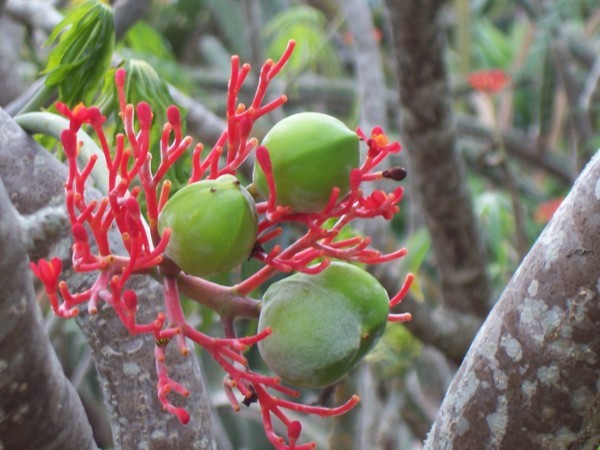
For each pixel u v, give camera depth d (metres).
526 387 0.46
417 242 1.06
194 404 0.55
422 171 0.98
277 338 0.45
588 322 0.45
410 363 1.07
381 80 1.10
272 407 0.45
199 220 0.44
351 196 0.44
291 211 0.45
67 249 0.55
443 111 0.95
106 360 0.55
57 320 1.11
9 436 0.48
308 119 0.45
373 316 0.46
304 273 0.45
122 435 0.55
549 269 0.46
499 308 0.47
